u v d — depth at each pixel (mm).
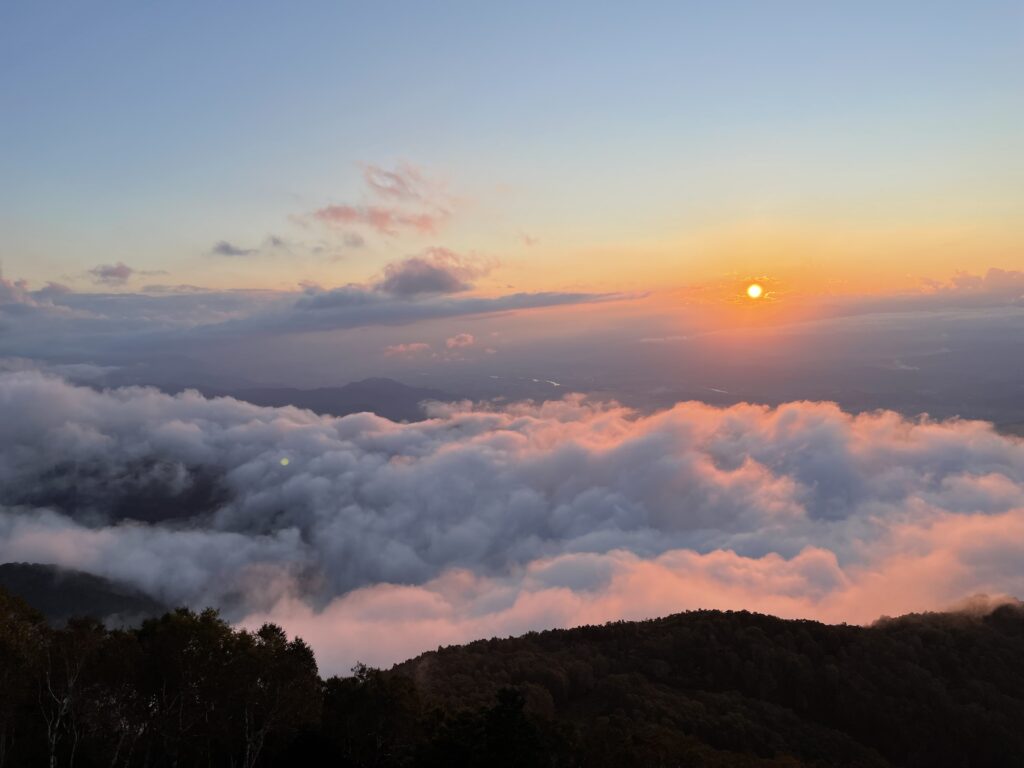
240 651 33281
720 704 60188
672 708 57500
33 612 35469
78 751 31797
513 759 29297
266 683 33406
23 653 30141
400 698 35719
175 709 32844
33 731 31188
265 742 34688
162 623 34188
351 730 34781
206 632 33406
